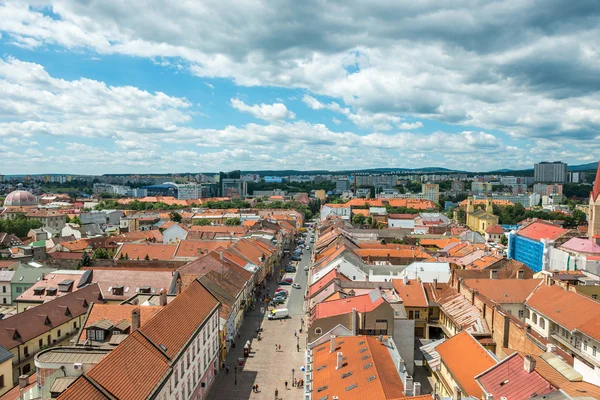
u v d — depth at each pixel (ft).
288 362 285.43
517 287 309.22
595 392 150.10
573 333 247.29
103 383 146.51
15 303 363.15
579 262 391.45
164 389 174.70
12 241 636.89
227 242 509.76
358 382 180.34
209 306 255.09
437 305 316.81
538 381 162.40
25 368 264.52
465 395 185.06
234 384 255.70
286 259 642.22
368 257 446.60
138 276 357.82
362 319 248.52
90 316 227.20
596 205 450.71
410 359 258.37
